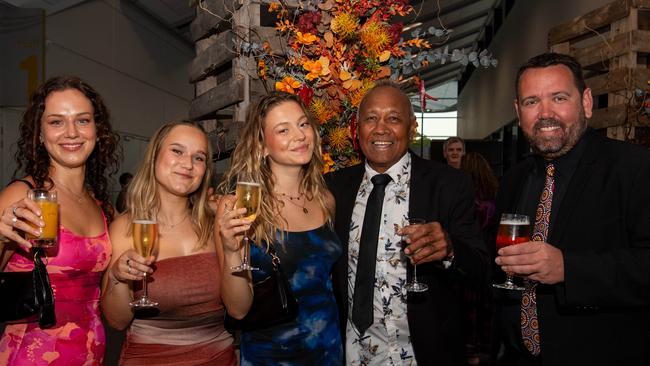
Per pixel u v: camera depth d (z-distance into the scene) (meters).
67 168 2.07
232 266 1.85
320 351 2.09
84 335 1.98
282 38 2.61
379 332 2.20
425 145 17.25
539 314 1.85
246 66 2.60
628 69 3.19
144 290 1.88
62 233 1.94
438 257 1.91
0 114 7.11
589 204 1.81
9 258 1.88
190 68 3.29
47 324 1.80
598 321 1.76
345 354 2.26
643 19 3.21
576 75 1.89
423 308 2.14
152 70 11.30
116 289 1.93
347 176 2.47
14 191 1.92
